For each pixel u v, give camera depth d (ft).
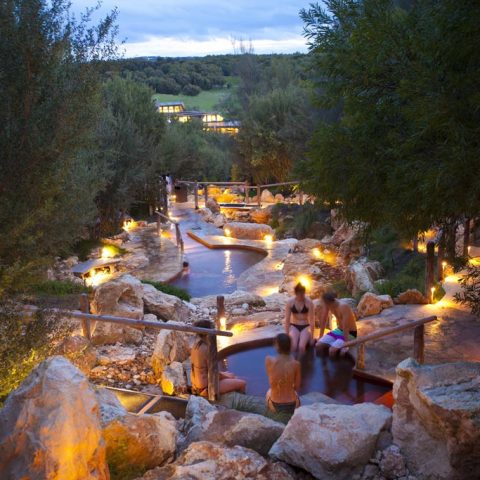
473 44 11.12
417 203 13.15
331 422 12.52
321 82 15.49
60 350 18.12
